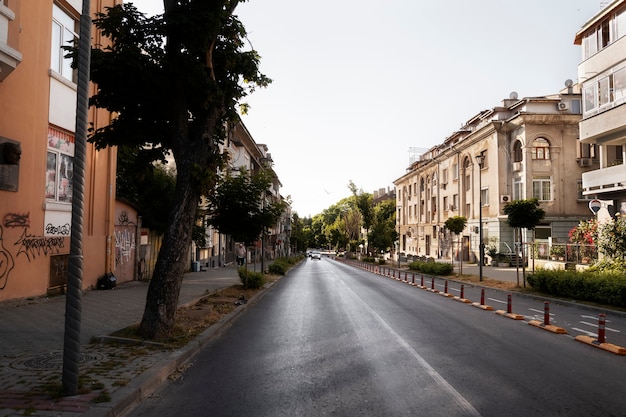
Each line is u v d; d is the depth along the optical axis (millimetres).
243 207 17453
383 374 6391
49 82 13547
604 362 7211
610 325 11180
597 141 24609
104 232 17422
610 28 22562
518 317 11953
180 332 8625
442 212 51688
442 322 11180
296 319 11602
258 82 9766
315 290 20062
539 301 16609
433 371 6547
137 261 20922
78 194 5145
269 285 21688
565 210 33531
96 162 16688
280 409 4988
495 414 4828
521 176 34469
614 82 22125
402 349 8016
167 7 8156
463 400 5273
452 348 8133
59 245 14148
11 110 11734
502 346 8375
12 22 10133
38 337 7867
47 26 13344
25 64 12281
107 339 7766
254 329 10117
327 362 7094
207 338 8633
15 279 11922
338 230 101625
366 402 5219
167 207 22578
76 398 4855
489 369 6680
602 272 16375
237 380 6109
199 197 8719
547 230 34875
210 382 6016
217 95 8273
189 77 7855
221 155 9641
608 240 18953
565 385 5891
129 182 23250
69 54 7727
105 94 8406
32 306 11406
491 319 11859
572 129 33938
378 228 51188
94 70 7719
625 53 21266
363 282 25422
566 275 16484
